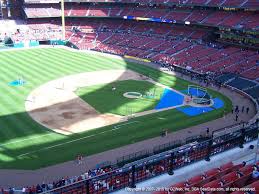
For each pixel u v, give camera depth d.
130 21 139.12
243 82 82.44
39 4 140.50
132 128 57.38
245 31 99.31
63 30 130.50
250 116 64.69
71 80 83.75
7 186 39.91
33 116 60.50
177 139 53.31
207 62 97.31
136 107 67.12
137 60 109.81
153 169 27.70
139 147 50.44
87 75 89.19
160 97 73.94
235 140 30.53
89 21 144.62
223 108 68.75
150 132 56.03
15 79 82.19
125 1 133.25
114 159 46.56
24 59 103.81
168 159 28.67
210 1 110.56
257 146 29.22
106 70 95.62
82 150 49.31
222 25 104.00
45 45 128.62
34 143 50.91
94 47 123.31
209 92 78.94
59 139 52.44
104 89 77.75
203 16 113.94
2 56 106.62
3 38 126.06
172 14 123.00
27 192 36.56
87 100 69.94
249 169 23.31
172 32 122.62
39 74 87.69
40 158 46.81
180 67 98.19
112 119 60.72
